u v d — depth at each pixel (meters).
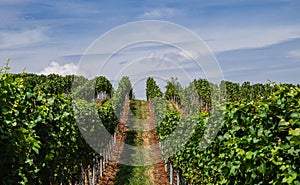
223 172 7.20
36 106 8.02
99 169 16.73
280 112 6.04
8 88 5.79
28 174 6.83
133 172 17.98
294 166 5.27
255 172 5.96
